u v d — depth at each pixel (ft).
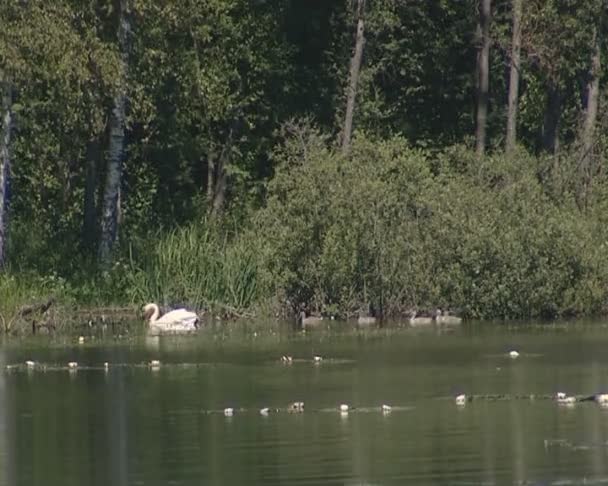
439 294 262.26
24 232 290.35
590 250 264.31
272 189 273.13
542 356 205.87
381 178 269.85
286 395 177.17
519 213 263.49
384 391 178.60
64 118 282.56
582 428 154.30
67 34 265.54
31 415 168.45
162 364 204.54
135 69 294.46
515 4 322.96
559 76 328.90
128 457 146.92
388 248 264.72
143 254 275.80
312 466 141.28
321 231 266.77
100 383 188.75
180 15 292.40
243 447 149.48
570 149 316.19
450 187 267.18
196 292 271.08
